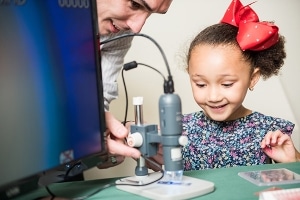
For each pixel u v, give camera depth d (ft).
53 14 2.18
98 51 2.52
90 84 2.46
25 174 1.98
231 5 4.02
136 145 2.62
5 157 1.87
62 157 2.21
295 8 6.02
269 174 2.82
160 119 2.43
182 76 5.24
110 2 3.38
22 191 1.98
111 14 3.43
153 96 5.25
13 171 1.91
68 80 2.27
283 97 5.51
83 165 2.40
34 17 2.06
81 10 2.39
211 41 3.71
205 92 3.70
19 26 1.96
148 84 5.28
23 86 1.97
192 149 3.98
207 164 3.92
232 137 3.96
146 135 2.63
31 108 2.02
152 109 5.22
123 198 2.41
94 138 2.49
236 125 4.00
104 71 4.27
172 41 5.64
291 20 6.02
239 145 3.92
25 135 1.98
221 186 2.57
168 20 5.61
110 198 2.42
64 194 2.53
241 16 3.91
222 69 3.56
